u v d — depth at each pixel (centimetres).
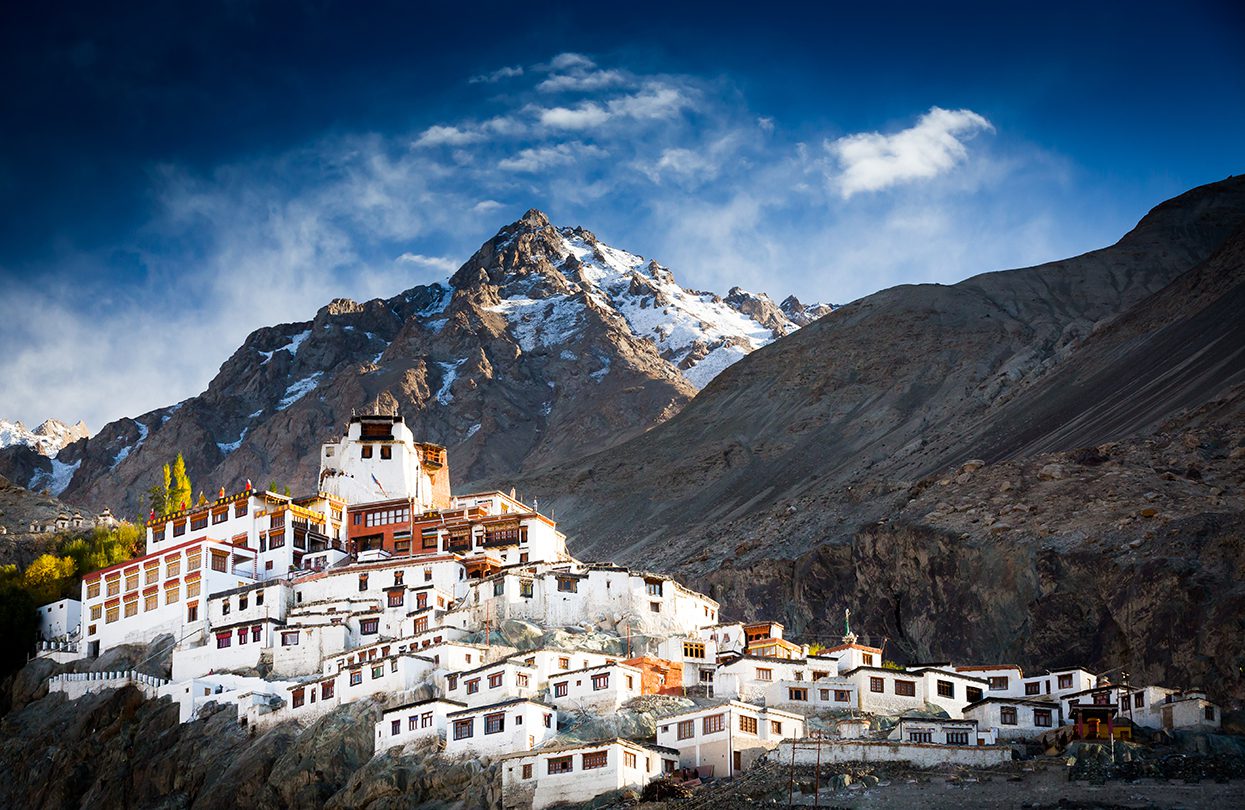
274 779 12144
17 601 16988
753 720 10888
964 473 19962
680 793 10094
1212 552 14975
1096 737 10431
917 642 17775
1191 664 13838
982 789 9431
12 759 14475
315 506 17062
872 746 10194
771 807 9425
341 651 14150
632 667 12138
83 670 15550
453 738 11394
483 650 13075
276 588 15100
